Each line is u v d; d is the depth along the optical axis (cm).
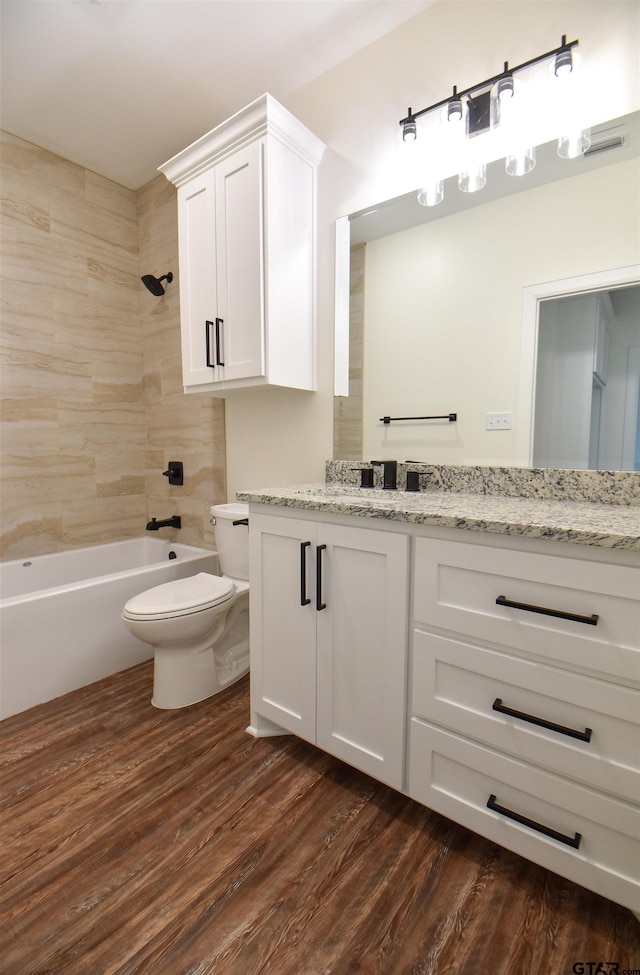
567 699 93
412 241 166
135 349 289
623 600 86
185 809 129
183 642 178
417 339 167
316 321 194
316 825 124
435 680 111
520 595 97
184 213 200
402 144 166
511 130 143
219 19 164
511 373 148
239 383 186
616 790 89
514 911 101
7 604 174
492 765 104
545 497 142
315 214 190
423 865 112
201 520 262
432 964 91
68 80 193
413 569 113
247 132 171
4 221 226
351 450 187
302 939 95
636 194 126
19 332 235
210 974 89
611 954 92
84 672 198
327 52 178
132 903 102
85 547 266
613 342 131
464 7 150
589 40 130
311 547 135
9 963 91
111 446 278
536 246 141
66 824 124
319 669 136
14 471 237
